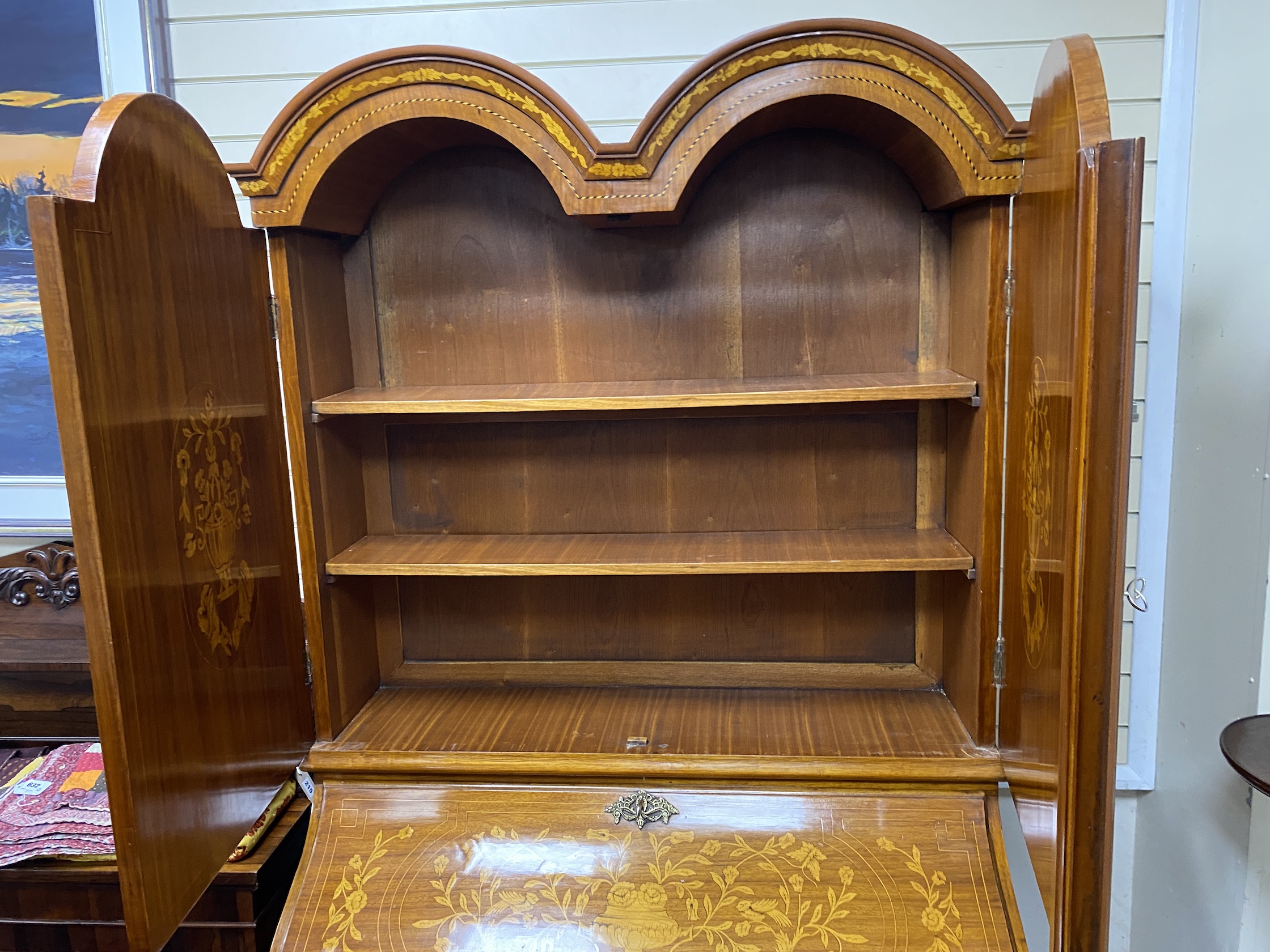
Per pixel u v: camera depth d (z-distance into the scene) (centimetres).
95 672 93
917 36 114
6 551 183
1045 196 108
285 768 134
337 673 145
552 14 161
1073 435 96
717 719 147
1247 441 140
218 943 143
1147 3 151
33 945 146
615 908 125
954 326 144
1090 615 97
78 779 153
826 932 121
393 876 130
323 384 143
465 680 164
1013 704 125
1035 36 155
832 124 140
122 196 98
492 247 153
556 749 138
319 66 165
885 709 148
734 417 154
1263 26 134
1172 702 163
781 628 160
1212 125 147
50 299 87
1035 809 113
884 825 129
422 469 160
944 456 151
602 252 151
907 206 146
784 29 116
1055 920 104
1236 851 143
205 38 165
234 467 122
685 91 119
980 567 131
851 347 150
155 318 103
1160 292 157
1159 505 163
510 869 129
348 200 141
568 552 147
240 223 125
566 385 152
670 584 160
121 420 96
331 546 145
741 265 150
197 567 111
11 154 168
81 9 163
